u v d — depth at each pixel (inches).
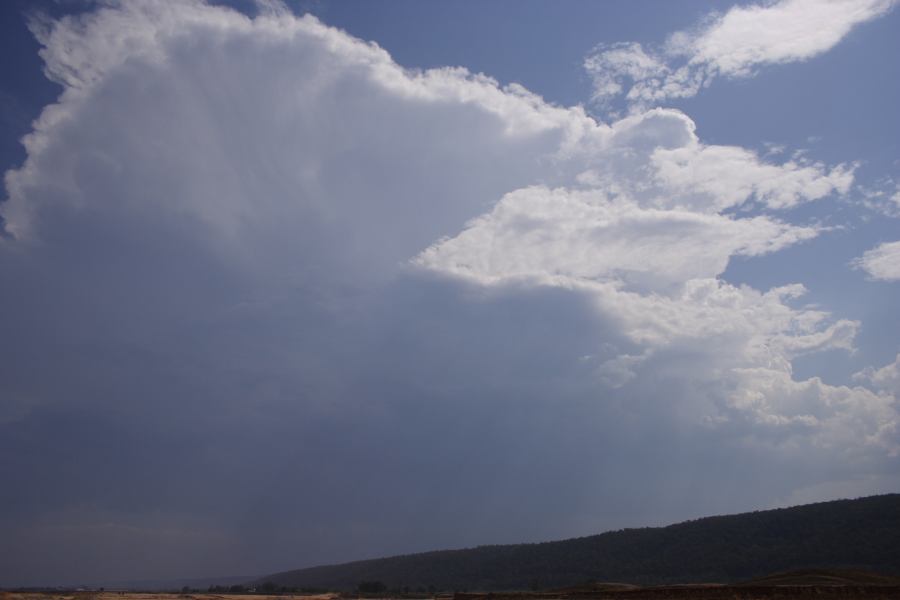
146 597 4069.9
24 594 3853.3
